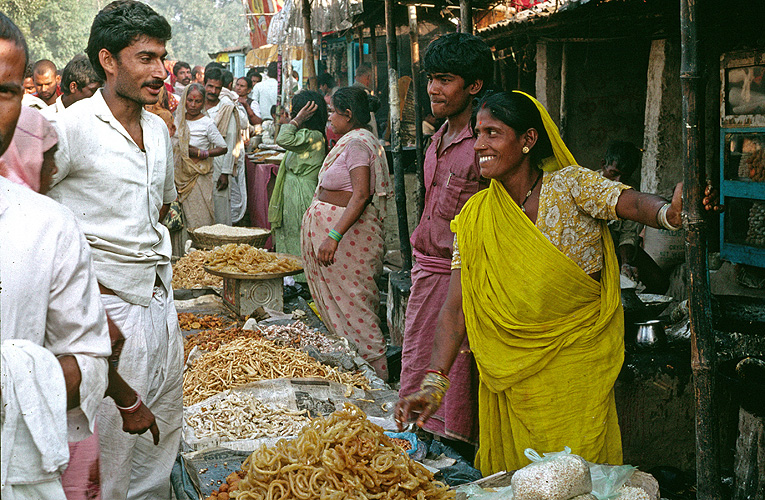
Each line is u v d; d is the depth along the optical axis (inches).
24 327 60.1
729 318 140.8
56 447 58.8
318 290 199.6
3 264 57.9
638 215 95.8
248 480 92.4
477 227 107.6
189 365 175.9
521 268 102.8
